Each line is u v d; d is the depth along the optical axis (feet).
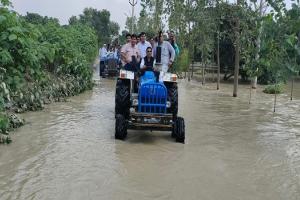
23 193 21.62
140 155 29.35
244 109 52.44
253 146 33.47
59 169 25.43
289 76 35.45
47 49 42.70
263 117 46.96
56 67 56.08
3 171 24.66
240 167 27.76
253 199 22.39
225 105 55.57
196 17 79.20
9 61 34.40
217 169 27.09
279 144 34.50
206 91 73.10
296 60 34.17
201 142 33.91
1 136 30.37
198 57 121.29
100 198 21.47
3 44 34.88
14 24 35.42
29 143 30.71
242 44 64.90
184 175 25.64
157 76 35.76
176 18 90.68
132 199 21.57
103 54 88.53
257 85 88.79
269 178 25.80
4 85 32.65
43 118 39.60
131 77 36.24
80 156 28.25
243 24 64.18
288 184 24.84
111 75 87.51
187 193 22.76
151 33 92.58
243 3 64.13
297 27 33.22
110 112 44.55
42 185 22.79
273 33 34.78
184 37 95.20
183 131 32.86
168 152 30.50
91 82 64.90
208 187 23.81
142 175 25.25
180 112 47.96
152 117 32.68
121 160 27.91
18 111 41.16
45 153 28.43
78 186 22.90
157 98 33.04
